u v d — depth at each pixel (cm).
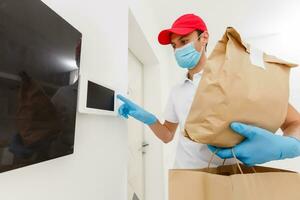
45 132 47
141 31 165
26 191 45
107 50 90
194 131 60
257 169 63
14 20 39
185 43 111
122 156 102
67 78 56
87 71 73
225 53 59
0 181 40
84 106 66
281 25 266
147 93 240
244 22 257
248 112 56
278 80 62
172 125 133
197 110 60
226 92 55
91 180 72
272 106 59
